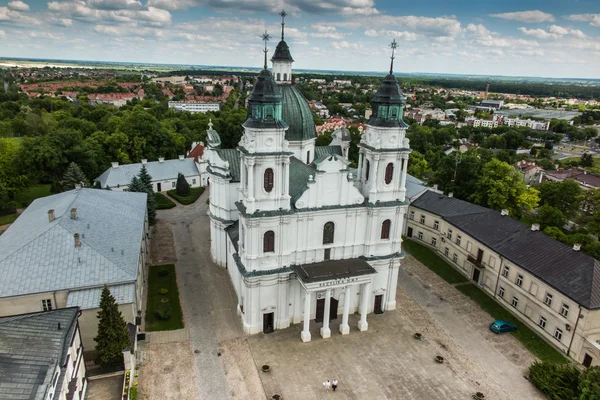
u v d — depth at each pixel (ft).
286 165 160.04
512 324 185.06
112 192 234.79
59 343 121.19
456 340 176.35
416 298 207.72
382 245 184.65
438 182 329.72
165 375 149.28
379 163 174.50
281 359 160.25
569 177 440.04
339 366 157.99
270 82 154.40
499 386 151.23
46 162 320.70
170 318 181.68
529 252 198.70
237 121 536.83
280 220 163.63
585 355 163.02
